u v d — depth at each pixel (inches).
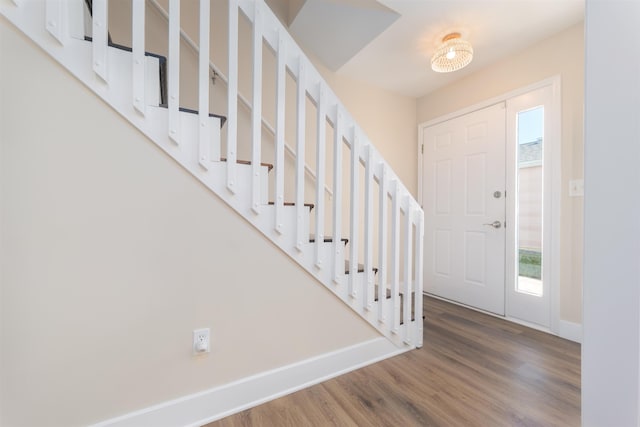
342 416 51.6
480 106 107.4
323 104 62.1
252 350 55.3
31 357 39.7
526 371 65.9
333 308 65.0
